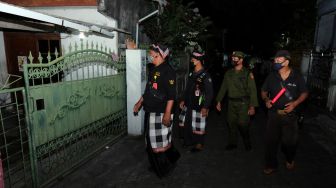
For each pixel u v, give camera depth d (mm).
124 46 7125
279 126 3713
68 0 6430
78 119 4082
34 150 3273
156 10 8656
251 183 3736
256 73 16672
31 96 3139
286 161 4188
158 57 3549
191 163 4352
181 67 9797
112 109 5125
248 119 4594
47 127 3449
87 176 3879
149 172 4035
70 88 3816
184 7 9758
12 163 4219
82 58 4043
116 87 5215
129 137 5488
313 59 9156
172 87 3482
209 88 4383
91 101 4387
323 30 11422
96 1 6273
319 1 11883
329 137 5707
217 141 5422
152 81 3568
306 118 7164
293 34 14391
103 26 6125
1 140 5098
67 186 3600
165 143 3674
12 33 6945
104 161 4375
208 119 7199
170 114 3547
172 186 3654
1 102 6508
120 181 3768
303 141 5469
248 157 4594
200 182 3762
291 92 3543
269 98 3779
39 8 6684
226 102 9406
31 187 3498
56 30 5648
